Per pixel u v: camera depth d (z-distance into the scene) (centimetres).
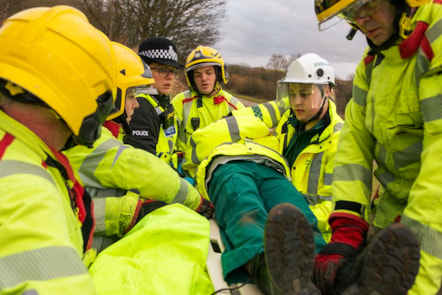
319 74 272
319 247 202
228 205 224
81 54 114
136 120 302
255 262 180
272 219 140
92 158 215
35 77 107
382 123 175
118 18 2048
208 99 423
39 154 108
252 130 294
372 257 135
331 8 152
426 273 140
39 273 87
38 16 114
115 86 130
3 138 102
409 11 150
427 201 140
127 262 182
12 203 91
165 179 228
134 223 216
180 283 170
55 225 93
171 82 363
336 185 188
